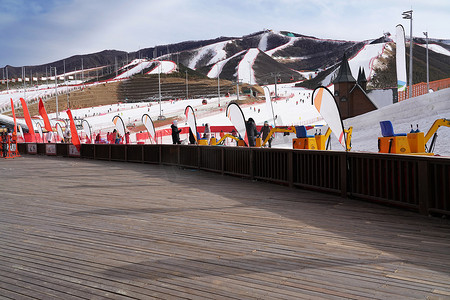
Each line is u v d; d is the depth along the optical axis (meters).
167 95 172.75
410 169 5.66
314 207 6.30
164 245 4.25
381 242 4.25
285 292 2.96
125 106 117.38
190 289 3.05
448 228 4.80
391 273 3.32
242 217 5.65
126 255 3.92
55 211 6.29
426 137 7.89
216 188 8.67
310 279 3.21
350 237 4.48
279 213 5.89
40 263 3.71
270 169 9.15
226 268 3.49
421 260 3.64
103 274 3.39
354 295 2.89
